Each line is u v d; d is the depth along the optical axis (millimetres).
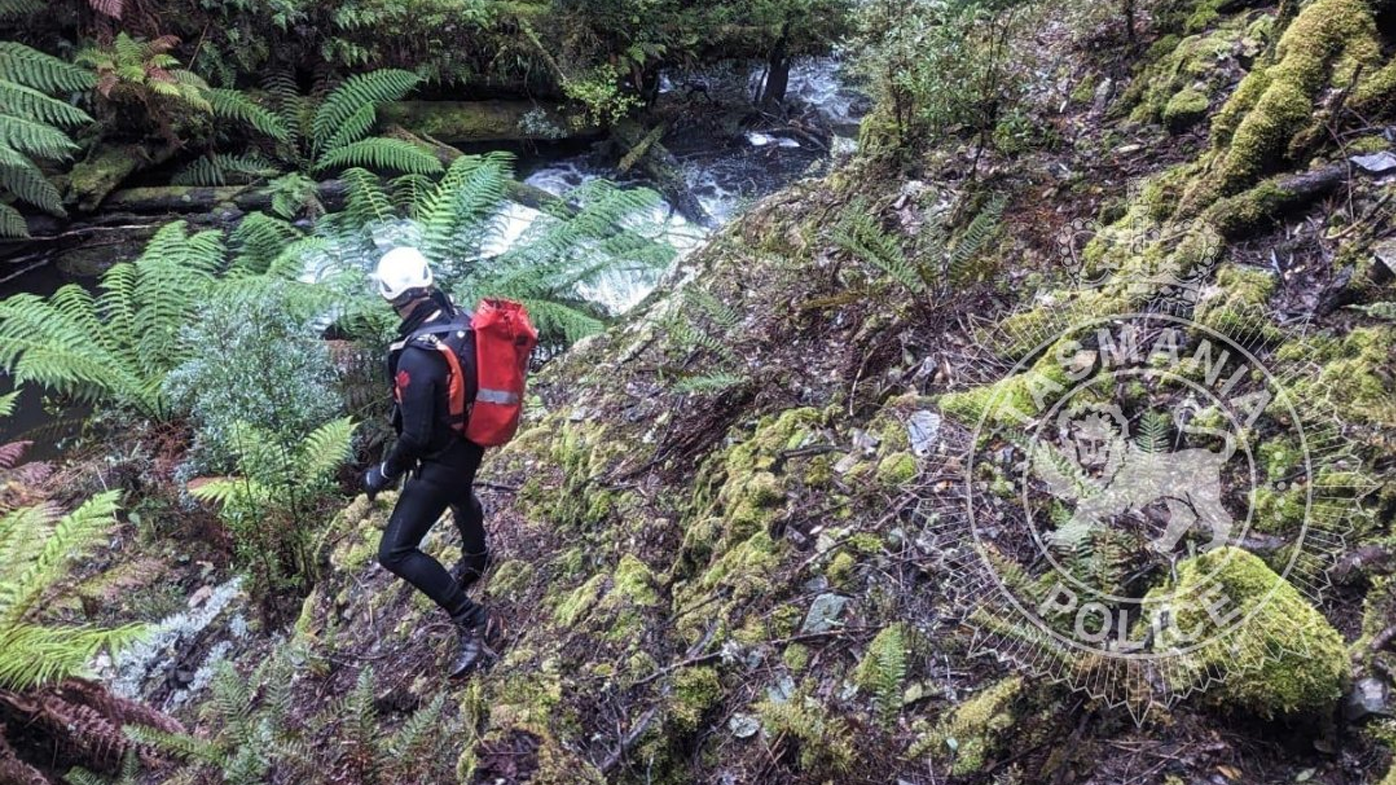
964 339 3461
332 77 10008
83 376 6398
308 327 6438
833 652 2746
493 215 7672
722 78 11102
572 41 10297
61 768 4102
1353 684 2039
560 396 5336
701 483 3668
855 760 2445
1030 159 4188
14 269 8305
